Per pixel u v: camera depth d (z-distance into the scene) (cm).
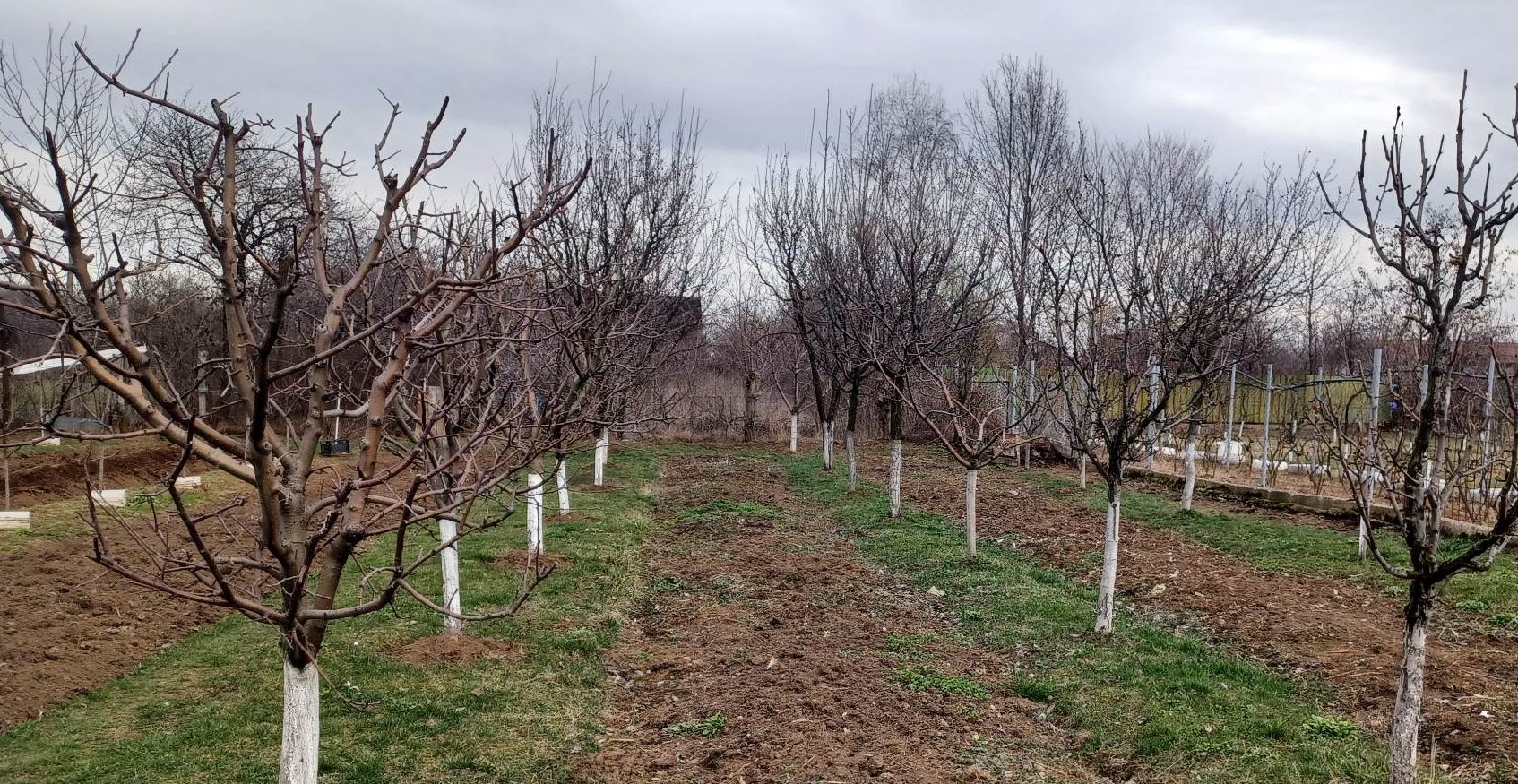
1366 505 470
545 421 490
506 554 1087
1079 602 941
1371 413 575
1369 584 957
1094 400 841
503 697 654
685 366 2816
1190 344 846
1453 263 452
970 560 1120
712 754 561
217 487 1595
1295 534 1203
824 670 702
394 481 1112
